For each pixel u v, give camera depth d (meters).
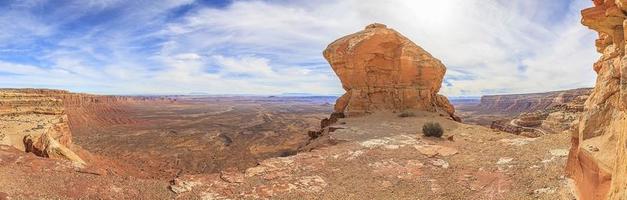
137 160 40.62
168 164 39.59
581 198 7.27
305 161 14.53
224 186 10.97
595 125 7.11
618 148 5.46
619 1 5.64
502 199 9.53
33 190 9.01
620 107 5.56
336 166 13.88
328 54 32.97
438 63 33.06
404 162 14.35
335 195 10.64
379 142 18.25
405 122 25.50
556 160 11.96
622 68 4.99
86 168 11.47
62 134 27.09
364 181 12.04
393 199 10.33
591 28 7.38
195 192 10.26
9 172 9.98
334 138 19.81
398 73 32.16
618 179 5.20
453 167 13.41
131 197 9.49
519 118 42.56
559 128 33.19
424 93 32.25
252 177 12.07
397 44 32.06
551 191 9.20
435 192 10.73
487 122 102.19
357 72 31.77
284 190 10.90
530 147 14.84
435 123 20.31
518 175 11.32
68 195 9.03
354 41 31.59
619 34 6.73
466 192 10.52
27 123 23.66
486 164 13.26
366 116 30.03
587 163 6.91
